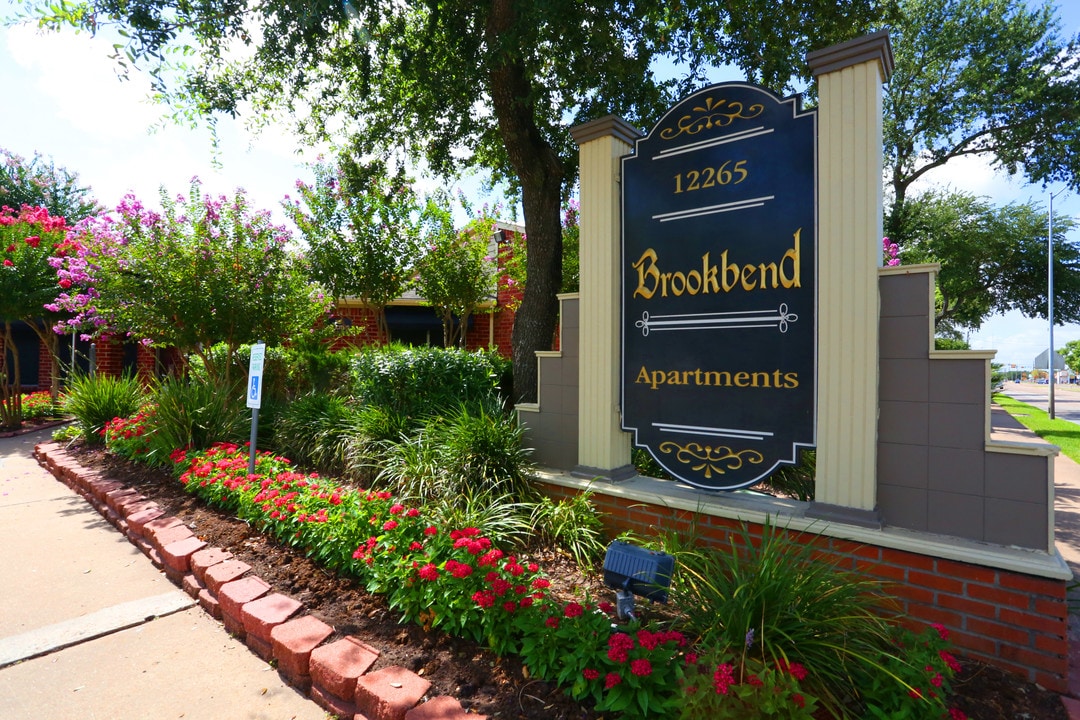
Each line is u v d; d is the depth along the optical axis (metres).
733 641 2.46
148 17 5.02
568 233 10.90
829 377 3.44
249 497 4.69
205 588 3.81
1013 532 2.95
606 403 4.47
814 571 2.82
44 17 4.96
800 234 3.57
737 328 3.82
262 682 2.94
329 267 10.17
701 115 4.01
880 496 3.32
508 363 7.46
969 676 2.74
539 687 2.56
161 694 2.84
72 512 5.74
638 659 2.30
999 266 19.28
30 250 10.64
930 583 3.03
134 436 6.99
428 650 2.91
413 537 3.58
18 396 11.48
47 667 3.07
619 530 4.24
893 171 18.20
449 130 8.48
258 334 8.44
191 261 7.82
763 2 6.69
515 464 4.81
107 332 9.25
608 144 4.50
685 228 4.07
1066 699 2.58
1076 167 13.68
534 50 6.44
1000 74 15.00
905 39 16.22
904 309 3.25
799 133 3.59
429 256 10.75
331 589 3.59
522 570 3.05
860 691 2.40
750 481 3.77
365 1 5.93
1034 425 15.33
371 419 6.00
